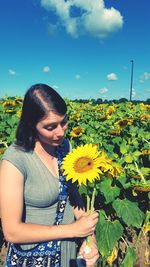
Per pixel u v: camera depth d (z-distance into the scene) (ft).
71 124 9.37
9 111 9.82
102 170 2.93
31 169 2.70
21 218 2.68
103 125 8.55
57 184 2.81
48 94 2.62
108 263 4.36
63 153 2.93
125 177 3.82
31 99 2.62
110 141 6.65
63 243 2.89
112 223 3.76
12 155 2.65
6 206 2.60
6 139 7.32
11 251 2.86
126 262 4.04
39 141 2.76
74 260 3.01
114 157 5.36
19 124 2.71
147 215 4.15
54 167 2.85
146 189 3.88
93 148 2.78
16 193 2.62
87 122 9.80
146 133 7.03
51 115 2.59
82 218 2.78
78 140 7.63
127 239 4.68
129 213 3.74
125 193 3.92
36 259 2.80
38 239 2.66
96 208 4.09
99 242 3.68
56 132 2.67
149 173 4.49
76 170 2.63
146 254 4.51
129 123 7.89
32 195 2.72
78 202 3.10
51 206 2.81
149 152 6.11
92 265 2.92
